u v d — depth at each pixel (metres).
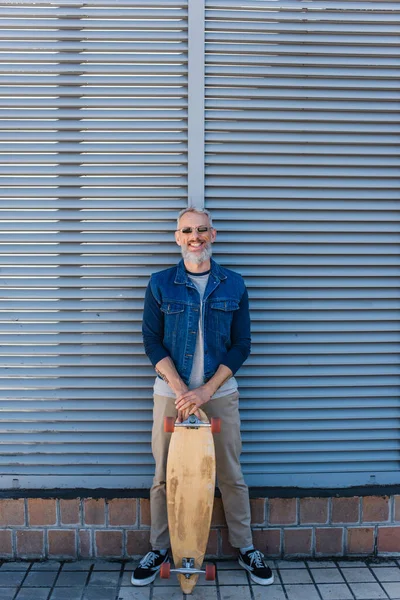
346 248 3.33
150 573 3.11
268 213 3.29
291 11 3.20
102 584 3.11
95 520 3.31
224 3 3.15
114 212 3.25
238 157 3.25
